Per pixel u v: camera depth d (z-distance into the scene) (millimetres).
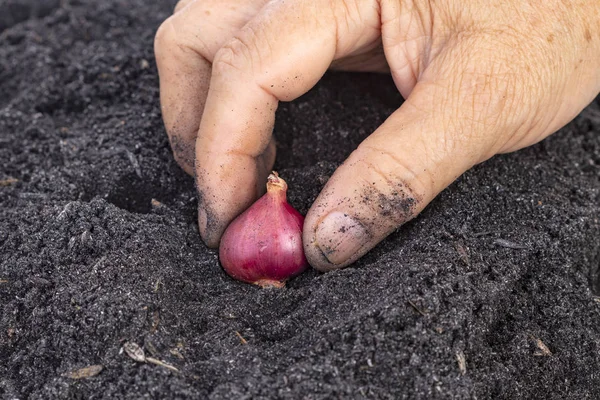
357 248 258
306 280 269
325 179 283
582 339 261
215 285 269
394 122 258
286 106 312
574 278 273
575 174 306
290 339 247
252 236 263
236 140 267
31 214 284
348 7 269
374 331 237
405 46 274
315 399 230
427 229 268
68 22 385
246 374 236
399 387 234
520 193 287
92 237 269
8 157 318
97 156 307
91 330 245
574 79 270
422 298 241
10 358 254
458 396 233
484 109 255
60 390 240
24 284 264
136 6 390
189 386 236
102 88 341
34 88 346
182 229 282
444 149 253
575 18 267
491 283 255
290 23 265
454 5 266
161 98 292
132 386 237
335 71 322
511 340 254
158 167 304
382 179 251
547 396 252
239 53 265
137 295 250
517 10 264
